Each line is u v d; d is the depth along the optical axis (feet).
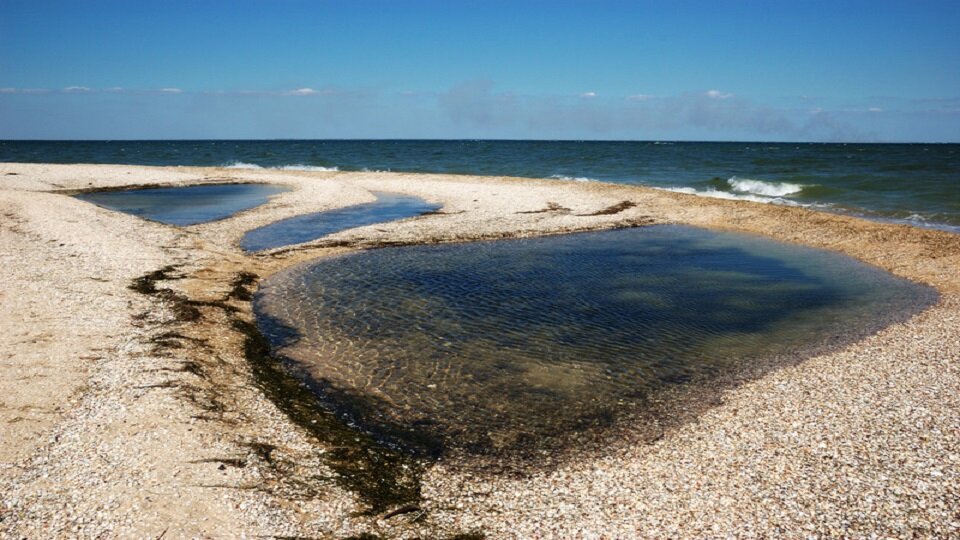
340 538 23.43
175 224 101.09
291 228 100.63
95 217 97.91
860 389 37.96
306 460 29.50
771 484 27.55
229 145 602.44
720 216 110.83
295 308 56.49
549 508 26.11
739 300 60.34
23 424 30.91
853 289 64.23
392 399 37.58
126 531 22.95
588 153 388.57
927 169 196.24
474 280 68.03
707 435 32.71
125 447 29.01
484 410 36.17
